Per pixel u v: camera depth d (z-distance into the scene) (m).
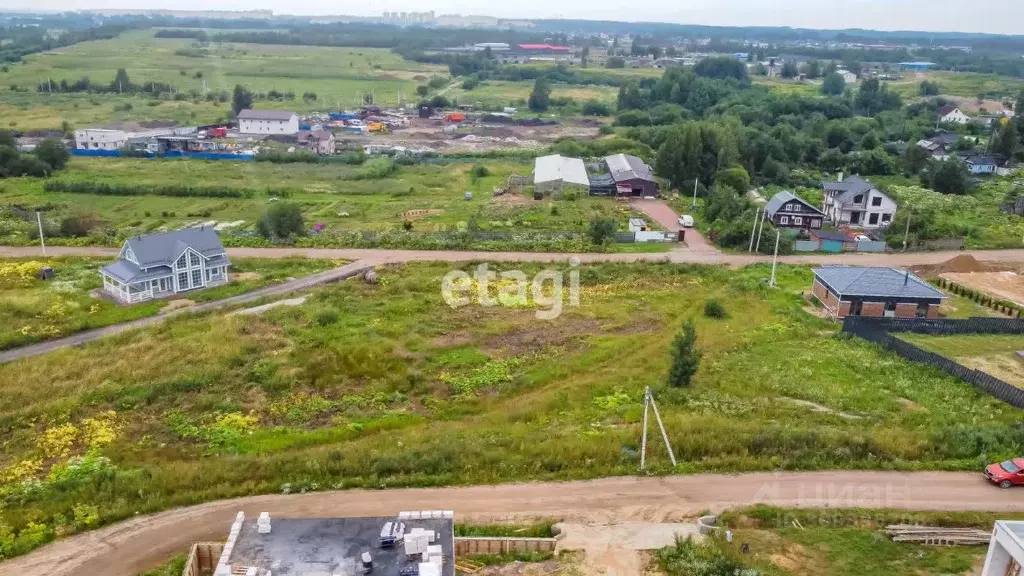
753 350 50.31
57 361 45.69
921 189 104.31
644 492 31.91
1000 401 41.78
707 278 66.12
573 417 40.50
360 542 24.22
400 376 45.16
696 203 94.56
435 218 85.88
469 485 32.53
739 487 32.28
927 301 55.94
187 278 59.31
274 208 77.25
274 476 33.34
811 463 34.00
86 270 63.56
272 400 42.28
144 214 85.44
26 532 29.00
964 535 28.73
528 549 28.28
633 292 62.09
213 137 133.88
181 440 37.81
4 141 108.44
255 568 22.58
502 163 122.38
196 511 30.67
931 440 35.94
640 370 46.97
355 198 97.38
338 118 157.12
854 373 46.31
